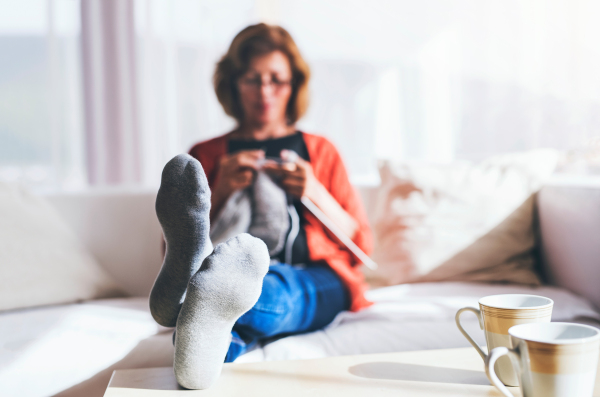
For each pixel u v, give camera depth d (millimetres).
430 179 1389
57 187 1945
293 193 1237
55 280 1147
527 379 475
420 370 626
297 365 661
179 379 576
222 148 1339
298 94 1420
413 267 1291
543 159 1399
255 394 566
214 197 1255
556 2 1584
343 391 566
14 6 1922
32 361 842
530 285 1261
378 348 916
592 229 1150
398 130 1984
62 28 1960
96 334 933
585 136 1495
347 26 2002
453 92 1889
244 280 556
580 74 1516
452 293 1160
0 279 1092
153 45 2012
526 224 1345
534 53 1641
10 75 1928
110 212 1373
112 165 2004
